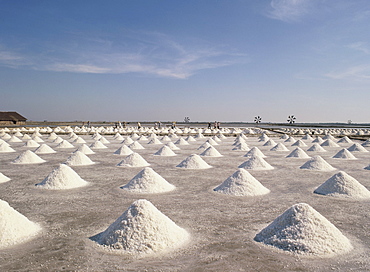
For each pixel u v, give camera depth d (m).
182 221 4.29
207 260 3.08
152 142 19.02
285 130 37.62
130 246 3.30
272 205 5.13
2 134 22.66
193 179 7.46
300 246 3.25
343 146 17.94
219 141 21.59
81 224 4.17
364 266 2.95
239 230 3.94
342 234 3.56
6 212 3.77
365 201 5.41
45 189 6.31
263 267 2.93
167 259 3.11
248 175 6.32
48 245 3.46
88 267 2.93
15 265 2.97
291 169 9.06
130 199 5.52
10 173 8.21
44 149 13.44
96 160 11.06
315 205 5.14
